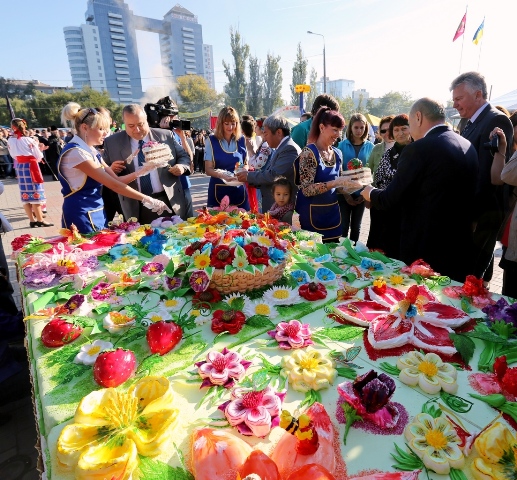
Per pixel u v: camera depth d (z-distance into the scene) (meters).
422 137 1.96
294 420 0.73
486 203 2.60
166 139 3.26
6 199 8.76
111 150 3.08
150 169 2.56
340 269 1.75
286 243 1.75
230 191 3.53
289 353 1.13
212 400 0.94
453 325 1.19
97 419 0.81
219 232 2.08
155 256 1.92
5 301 2.46
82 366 1.09
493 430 0.73
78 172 2.45
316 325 1.29
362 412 0.84
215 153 3.48
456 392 0.94
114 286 1.58
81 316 1.35
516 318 1.19
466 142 1.91
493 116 2.58
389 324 1.20
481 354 1.09
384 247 2.99
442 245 1.94
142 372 1.05
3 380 2.13
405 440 0.80
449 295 1.47
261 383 0.96
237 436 0.82
